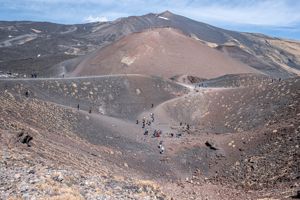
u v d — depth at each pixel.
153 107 116.19
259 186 56.50
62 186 23.72
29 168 26.66
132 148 72.31
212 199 46.38
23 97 73.69
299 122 73.88
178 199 38.00
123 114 107.94
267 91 104.50
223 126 96.94
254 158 67.62
